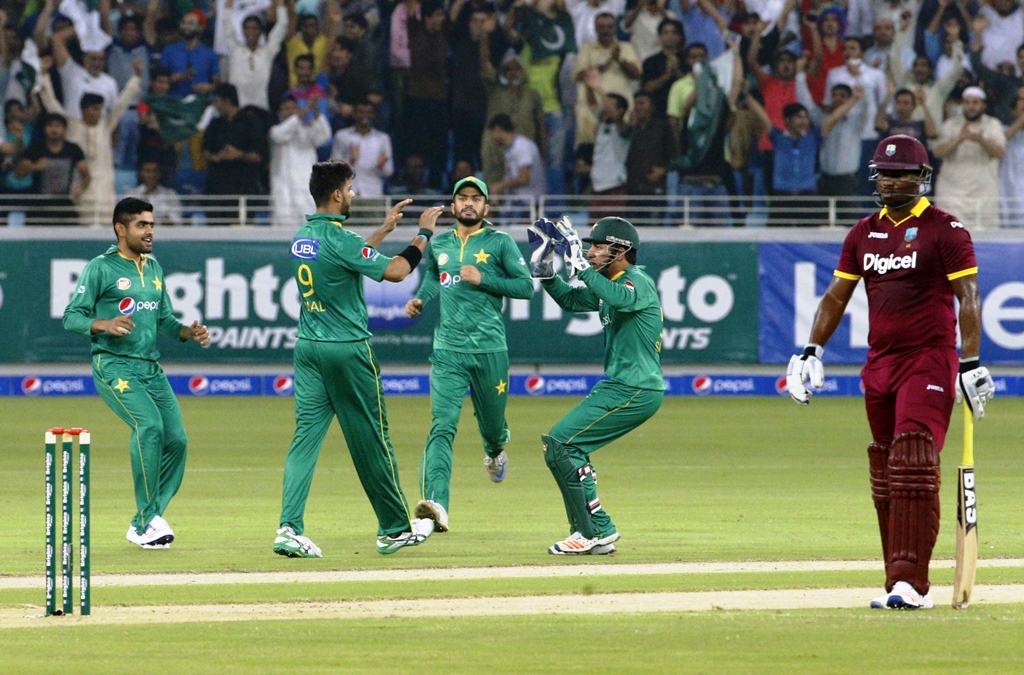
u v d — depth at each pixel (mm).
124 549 31031
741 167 96625
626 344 29812
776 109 96250
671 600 23656
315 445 29859
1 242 91438
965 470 22328
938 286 22578
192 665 18047
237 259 92375
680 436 64938
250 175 95250
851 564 28250
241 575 26859
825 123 96562
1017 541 32062
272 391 93312
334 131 96312
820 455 56281
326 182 29438
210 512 38625
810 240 92375
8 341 91562
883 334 22922
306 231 29250
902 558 22359
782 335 92688
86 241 92000
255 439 63312
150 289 32094
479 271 32969
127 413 31406
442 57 97188
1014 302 91312
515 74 97188
